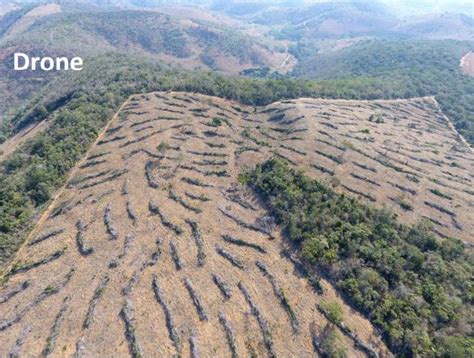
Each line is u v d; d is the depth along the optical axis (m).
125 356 42.94
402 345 46.72
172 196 68.94
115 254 56.53
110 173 76.50
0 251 58.72
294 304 50.81
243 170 77.62
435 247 62.81
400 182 82.06
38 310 48.72
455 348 44.94
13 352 43.41
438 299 52.00
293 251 58.97
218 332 46.50
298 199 66.56
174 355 43.31
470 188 86.19
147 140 86.88
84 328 45.91
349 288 52.78
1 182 75.00
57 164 78.06
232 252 58.06
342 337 47.47
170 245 58.38
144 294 50.50
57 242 59.91
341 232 60.31
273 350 45.09
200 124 96.62
